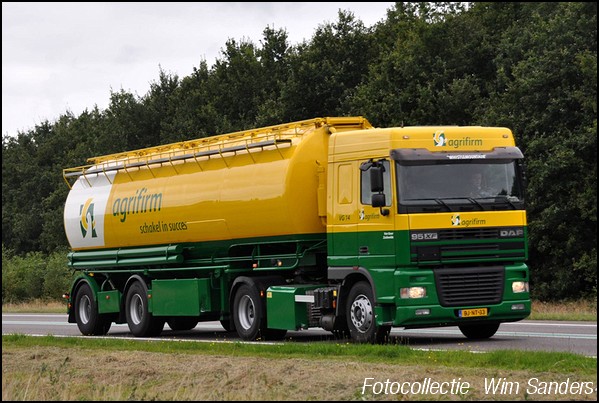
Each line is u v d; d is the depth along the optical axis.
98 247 26.19
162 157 23.70
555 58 39.31
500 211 17.77
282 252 20.56
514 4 49.19
